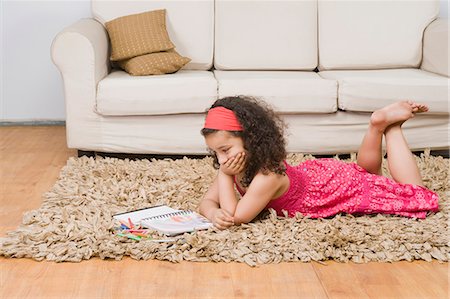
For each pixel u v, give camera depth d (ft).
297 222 8.29
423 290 6.84
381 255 7.54
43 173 11.05
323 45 13.24
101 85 11.32
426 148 11.82
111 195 9.38
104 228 8.05
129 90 11.28
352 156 11.50
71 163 11.21
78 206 8.96
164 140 11.59
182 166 11.00
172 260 7.44
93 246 7.63
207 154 11.68
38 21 14.60
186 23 13.14
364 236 7.89
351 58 13.19
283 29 13.20
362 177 8.61
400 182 8.91
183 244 7.73
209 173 10.48
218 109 7.91
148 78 11.51
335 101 11.43
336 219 8.36
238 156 7.84
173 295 6.70
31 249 7.60
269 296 6.68
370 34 13.23
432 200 8.64
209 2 13.19
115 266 7.35
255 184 7.99
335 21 13.25
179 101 11.30
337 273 7.19
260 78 11.59
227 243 7.69
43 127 14.71
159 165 11.05
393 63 13.24
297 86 11.36
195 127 11.57
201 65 13.21
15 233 8.02
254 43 13.15
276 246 7.69
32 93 14.85
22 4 14.51
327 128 11.60
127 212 8.69
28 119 14.92
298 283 6.96
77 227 8.13
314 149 11.67
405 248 7.68
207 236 7.80
